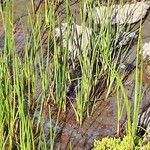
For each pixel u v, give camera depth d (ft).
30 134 8.23
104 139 8.77
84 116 9.64
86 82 9.37
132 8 12.53
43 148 8.14
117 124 9.46
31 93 10.03
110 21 10.56
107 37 10.14
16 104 9.41
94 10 11.05
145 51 11.14
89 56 10.36
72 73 10.52
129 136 8.46
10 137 8.55
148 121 9.41
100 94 10.12
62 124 9.45
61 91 9.53
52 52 11.07
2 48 11.28
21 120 7.85
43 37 11.59
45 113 9.65
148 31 11.96
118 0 12.82
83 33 9.80
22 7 12.78
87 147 9.00
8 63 9.96
